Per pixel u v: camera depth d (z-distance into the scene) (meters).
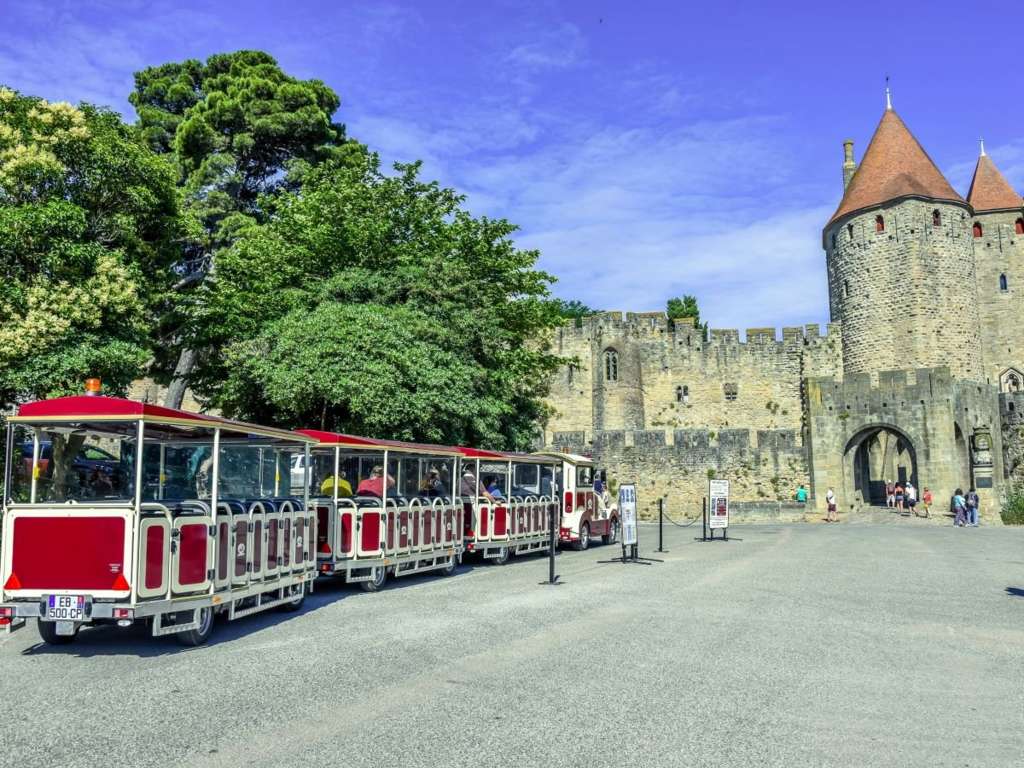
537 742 6.60
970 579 17.00
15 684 8.42
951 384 43.09
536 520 21.75
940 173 56.34
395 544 15.48
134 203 22.42
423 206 32.41
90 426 10.27
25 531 9.59
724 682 8.48
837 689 8.26
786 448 48.03
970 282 54.97
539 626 11.41
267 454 13.47
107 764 6.12
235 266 28.92
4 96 20.39
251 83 44.28
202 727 6.98
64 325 18.47
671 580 16.42
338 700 7.78
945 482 42.50
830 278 60.25
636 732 6.86
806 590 15.14
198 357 30.70
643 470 49.81
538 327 35.84
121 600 9.29
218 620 12.18
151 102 48.50
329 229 28.95
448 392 24.44
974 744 6.63
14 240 18.64
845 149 68.31
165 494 11.14
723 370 63.53
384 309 25.17
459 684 8.35
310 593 14.65
